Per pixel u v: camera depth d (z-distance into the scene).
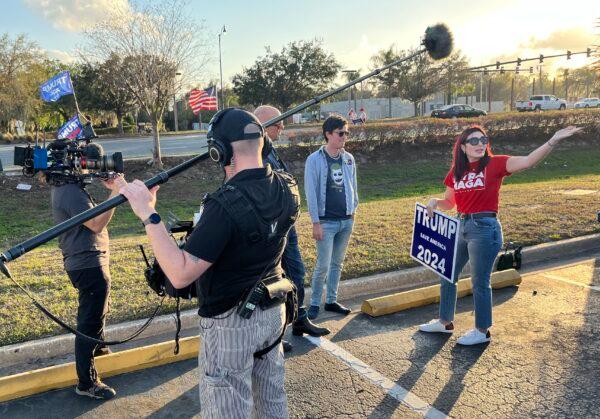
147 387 3.75
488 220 4.02
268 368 2.39
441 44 3.30
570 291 5.50
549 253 6.88
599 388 3.60
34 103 32.41
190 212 12.30
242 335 2.15
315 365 4.01
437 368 3.94
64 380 3.69
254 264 2.16
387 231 7.78
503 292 5.51
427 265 4.52
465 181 4.02
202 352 2.23
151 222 2.07
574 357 4.05
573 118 21.48
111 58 15.18
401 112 55.47
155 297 5.11
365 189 15.07
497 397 3.53
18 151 3.18
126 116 51.28
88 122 3.54
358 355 4.17
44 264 6.38
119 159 3.23
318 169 4.59
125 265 6.21
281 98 40.88
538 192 11.34
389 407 3.45
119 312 4.77
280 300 2.24
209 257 2.02
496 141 21.03
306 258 6.38
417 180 16.23
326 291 5.33
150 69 15.04
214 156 2.19
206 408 2.21
